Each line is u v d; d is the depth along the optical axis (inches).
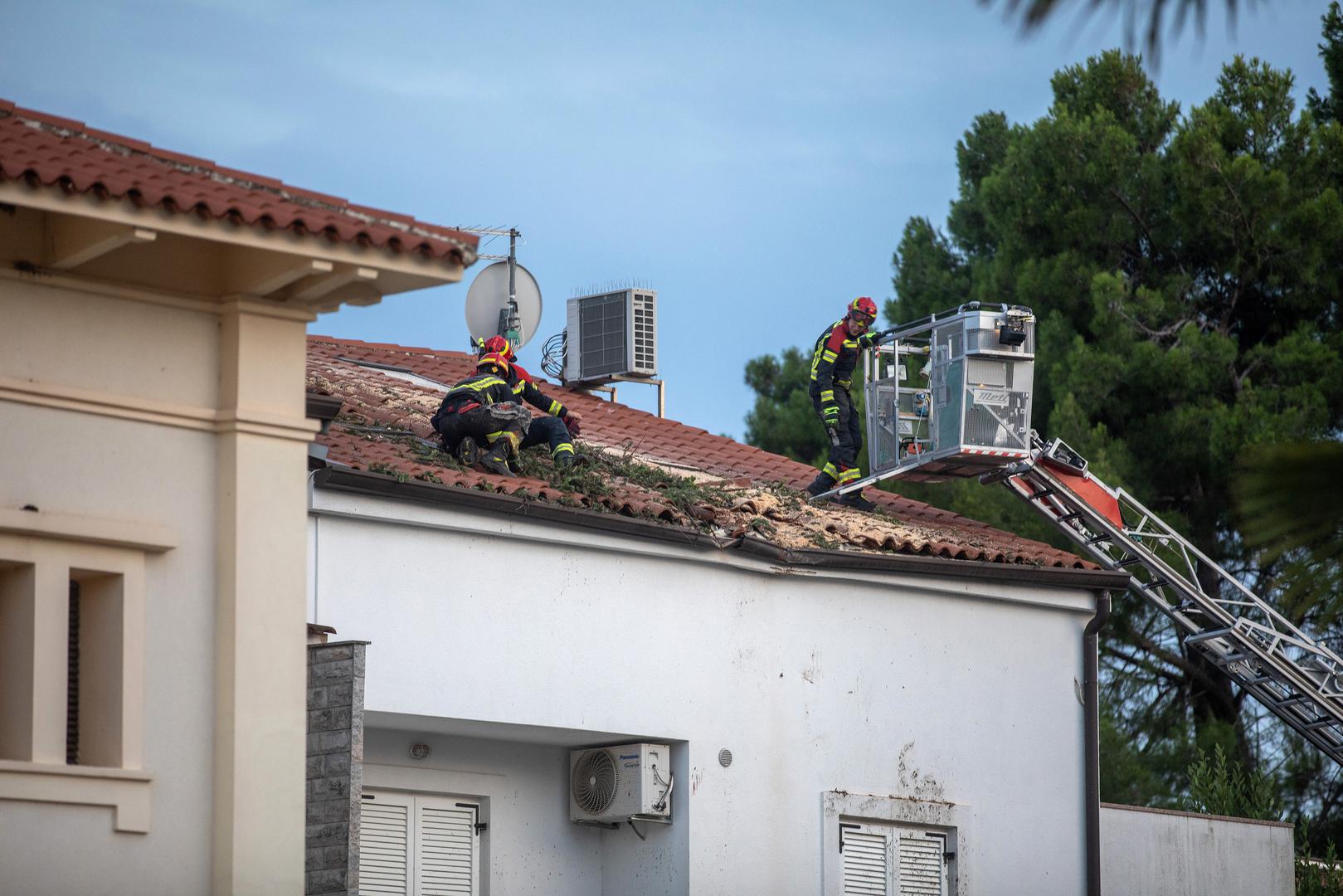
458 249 582.6
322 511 741.9
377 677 751.1
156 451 560.1
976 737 956.6
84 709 550.0
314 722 639.1
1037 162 1708.9
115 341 557.6
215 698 559.2
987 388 1090.7
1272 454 275.0
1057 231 1685.5
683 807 840.3
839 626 916.0
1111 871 1009.5
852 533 952.3
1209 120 1658.5
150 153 592.4
